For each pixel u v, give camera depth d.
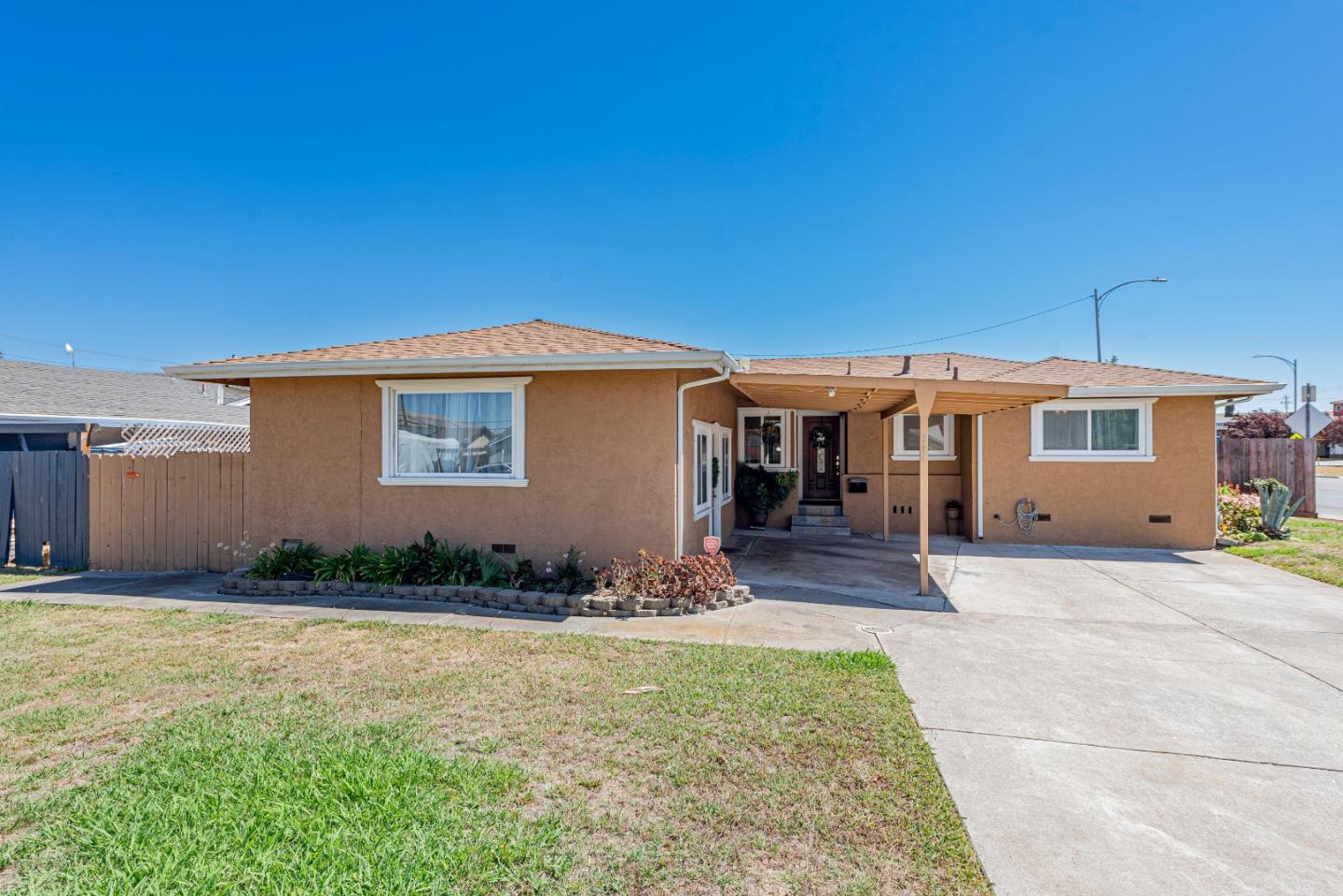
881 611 7.48
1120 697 4.82
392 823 3.05
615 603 7.21
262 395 9.41
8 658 5.59
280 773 3.51
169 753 3.75
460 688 4.89
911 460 14.38
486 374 8.70
